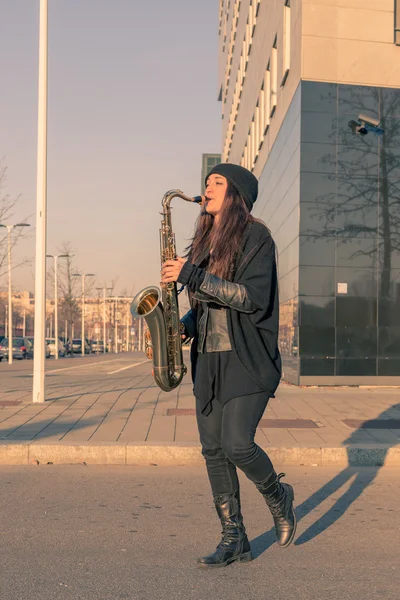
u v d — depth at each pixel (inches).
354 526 176.4
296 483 235.3
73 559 145.2
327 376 587.5
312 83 596.7
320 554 150.5
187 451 267.4
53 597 121.8
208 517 183.9
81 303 2615.7
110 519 180.9
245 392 128.6
